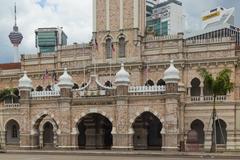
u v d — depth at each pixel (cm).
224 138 7519
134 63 8212
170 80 6412
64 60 8962
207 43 7950
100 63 8456
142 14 8512
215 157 5159
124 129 6625
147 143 7481
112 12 8519
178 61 8012
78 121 6962
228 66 7750
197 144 6988
